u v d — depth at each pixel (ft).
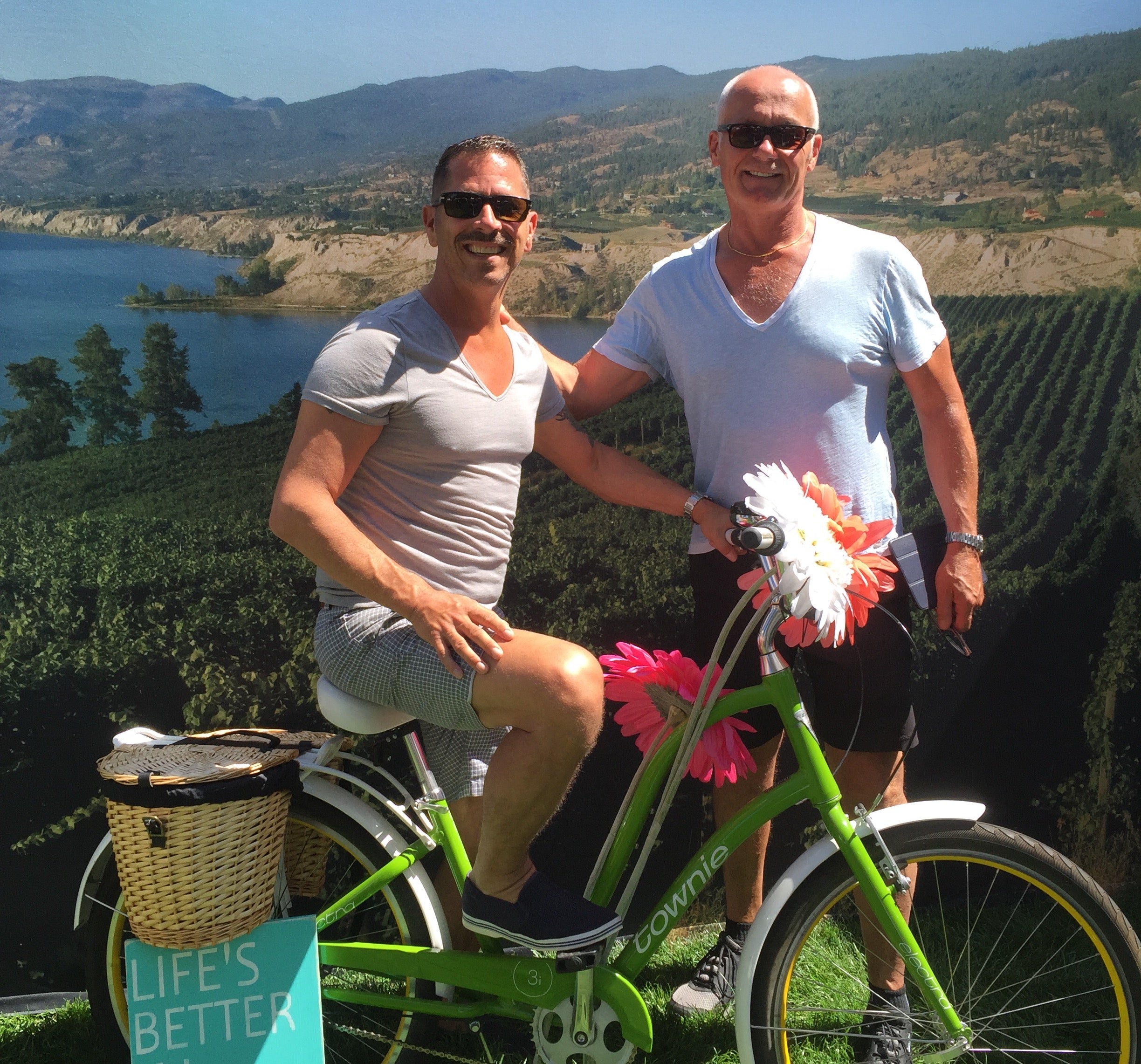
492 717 6.15
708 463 7.63
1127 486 10.24
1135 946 6.40
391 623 6.46
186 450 9.16
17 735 8.84
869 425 7.32
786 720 6.48
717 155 7.27
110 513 8.98
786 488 6.09
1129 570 10.36
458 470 6.53
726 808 8.22
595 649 10.08
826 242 7.15
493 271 6.47
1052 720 10.52
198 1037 6.50
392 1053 7.30
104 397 8.96
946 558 7.32
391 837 7.06
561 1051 6.57
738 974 6.59
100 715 9.05
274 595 9.38
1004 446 10.14
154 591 9.12
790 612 6.27
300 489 6.09
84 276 8.86
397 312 6.39
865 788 7.72
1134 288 10.00
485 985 6.70
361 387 6.11
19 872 8.96
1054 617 10.36
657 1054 7.89
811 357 7.07
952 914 9.78
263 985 6.59
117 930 7.06
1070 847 10.60
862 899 7.27
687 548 9.48
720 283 7.30
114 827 6.21
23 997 8.93
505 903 6.31
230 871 6.24
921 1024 7.18
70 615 8.93
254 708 9.43
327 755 6.95
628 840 6.77
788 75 7.06
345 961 6.94
